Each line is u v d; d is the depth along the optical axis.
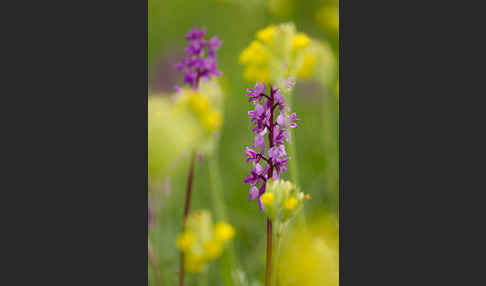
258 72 1.06
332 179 1.24
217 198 1.15
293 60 1.07
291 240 1.13
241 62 1.07
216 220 1.15
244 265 1.17
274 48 1.06
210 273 1.13
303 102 1.32
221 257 1.10
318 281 1.12
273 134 1.05
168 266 1.13
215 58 1.07
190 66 1.06
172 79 1.12
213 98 1.05
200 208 1.20
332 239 1.14
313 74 1.26
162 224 1.16
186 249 1.05
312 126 1.31
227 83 1.29
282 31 1.06
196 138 1.04
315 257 1.12
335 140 1.28
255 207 1.23
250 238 1.21
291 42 1.06
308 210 1.19
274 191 1.04
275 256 1.05
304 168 1.28
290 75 1.06
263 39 1.07
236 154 1.29
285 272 1.11
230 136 1.32
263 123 1.05
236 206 1.24
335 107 1.28
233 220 1.22
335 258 1.12
